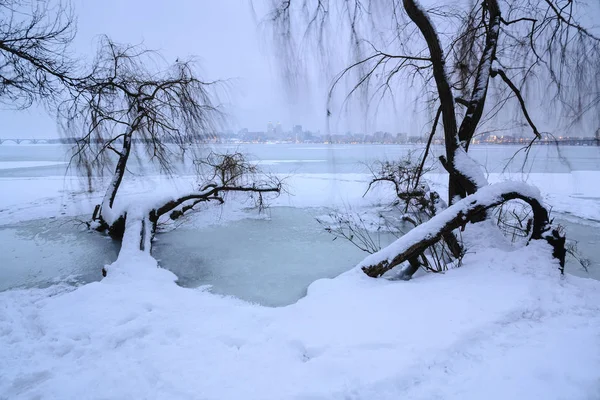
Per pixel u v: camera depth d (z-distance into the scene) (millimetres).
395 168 11367
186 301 4207
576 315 2855
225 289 5391
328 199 12273
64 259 6988
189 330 3203
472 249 4547
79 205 11875
